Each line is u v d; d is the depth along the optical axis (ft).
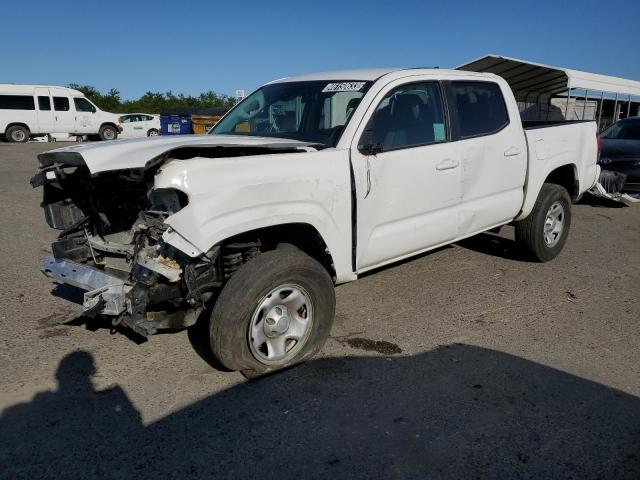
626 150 32.22
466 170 15.12
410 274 18.07
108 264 12.53
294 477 8.41
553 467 8.67
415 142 13.89
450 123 14.83
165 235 9.65
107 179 12.20
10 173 43.06
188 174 9.62
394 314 14.74
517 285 17.20
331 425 9.71
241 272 10.45
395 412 10.12
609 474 8.52
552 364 12.04
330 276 12.28
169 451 9.00
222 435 9.41
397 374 11.51
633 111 76.84
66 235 12.80
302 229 11.95
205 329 13.56
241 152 11.62
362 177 12.32
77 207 12.87
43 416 9.90
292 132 14.15
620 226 26.55
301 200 11.14
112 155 10.50
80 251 12.74
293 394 10.71
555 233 19.40
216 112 88.53
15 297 15.51
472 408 10.27
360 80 13.93
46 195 12.64
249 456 8.88
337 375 11.44
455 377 11.41
